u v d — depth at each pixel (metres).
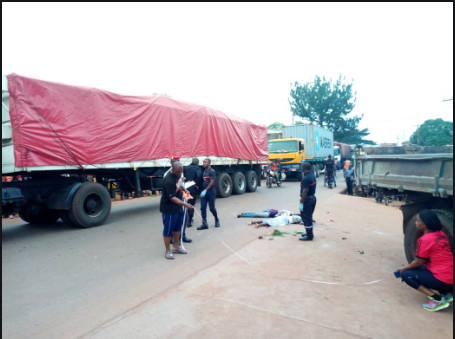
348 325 3.28
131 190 10.05
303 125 23.84
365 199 12.99
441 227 3.82
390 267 4.94
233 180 14.16
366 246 6.06
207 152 12.20
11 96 6.68
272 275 4.61
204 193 7.54
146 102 9.49
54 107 7.27
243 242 6.41
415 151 8.95
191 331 3.21
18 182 7.31
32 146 6.93
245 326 3.28
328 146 29.39
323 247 5.96
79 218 7.75
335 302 3.77
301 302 3.78
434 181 4.23
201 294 4.02
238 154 14.34
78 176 8.60
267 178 17.59
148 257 5.63
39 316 3.59
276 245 6.12
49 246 6.41
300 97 50.47
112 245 6.43
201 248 6.07
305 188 6.27
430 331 3.16
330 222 8.20
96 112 8.09
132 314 3.57
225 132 13.40
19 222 9.41
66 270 5.04
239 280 4.45
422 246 3.66
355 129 49.97
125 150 8.80
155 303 3.81
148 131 9.54
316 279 4.46
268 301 3.81
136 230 7.73
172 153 10.45
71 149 7.55
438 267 3.57
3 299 4.04
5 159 6.80
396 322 3.33
